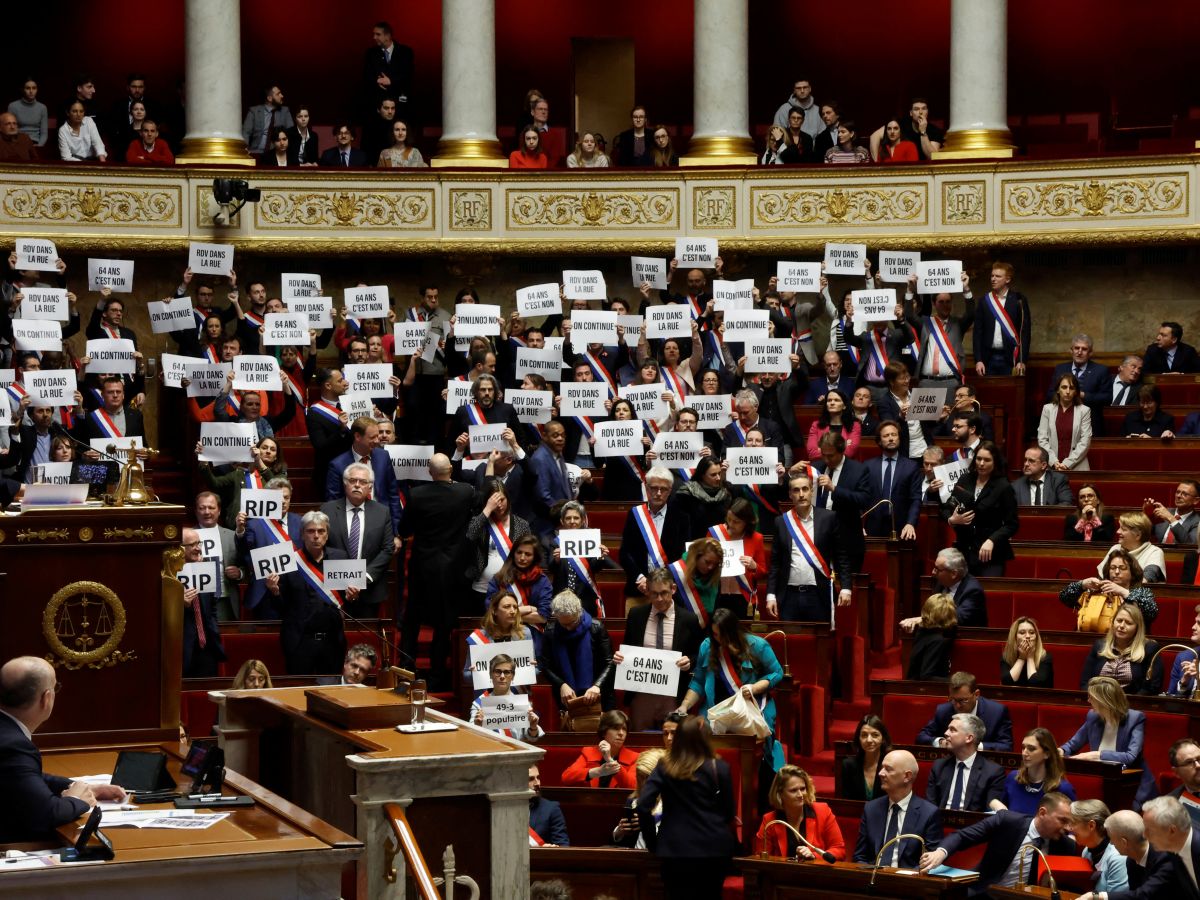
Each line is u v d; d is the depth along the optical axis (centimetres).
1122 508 1537
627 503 1517
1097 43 2305
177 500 1769
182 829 639
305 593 1239
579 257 2108
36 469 1370
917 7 2353
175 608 802
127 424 1567
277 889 613
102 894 592
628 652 1131
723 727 1090
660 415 1540
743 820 1075
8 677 654
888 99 2370
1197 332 2006
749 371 1614
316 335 1847
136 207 2022
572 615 1186
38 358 1593
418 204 2070
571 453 1616
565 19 2392
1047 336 2052
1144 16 2288
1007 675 1192
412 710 761
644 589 1255
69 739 783
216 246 1806
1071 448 1638
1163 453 1630
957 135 2041
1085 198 1978
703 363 1727
